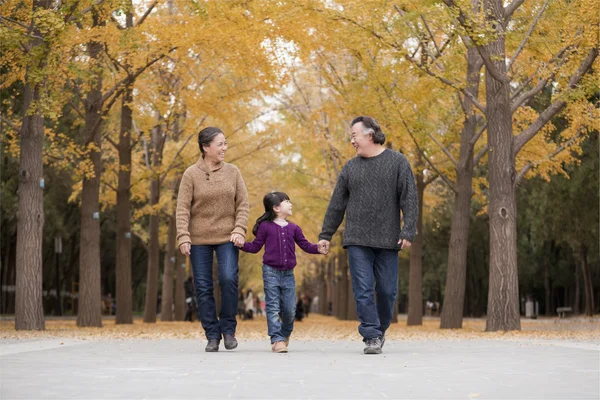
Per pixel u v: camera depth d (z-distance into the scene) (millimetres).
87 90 21625
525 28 20516
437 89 21281
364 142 9195
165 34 20312
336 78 26172
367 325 8992
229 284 9523
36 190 19438
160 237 41000
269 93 23969
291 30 20297
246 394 4895
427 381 5719
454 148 27719
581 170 34219
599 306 57188
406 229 9023
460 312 25047
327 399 4652
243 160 34719
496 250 19906
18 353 8820
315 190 37344
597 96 23438
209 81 26531
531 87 25844
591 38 18047
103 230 49438
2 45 17766
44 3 18969
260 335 16375
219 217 9617
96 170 24016
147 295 33125
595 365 7227
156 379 5793
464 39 18500
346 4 19094
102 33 20312
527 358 8156
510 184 19953
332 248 42344
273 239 9586
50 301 52969
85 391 5023
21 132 19516
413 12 18531
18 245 19312
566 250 51719
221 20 19578
